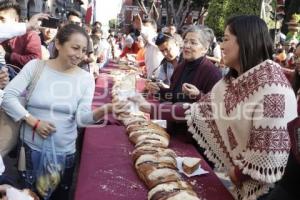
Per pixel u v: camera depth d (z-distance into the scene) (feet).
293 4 67.56
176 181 7.14
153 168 7.62
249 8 59.26
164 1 100.68
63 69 8.43
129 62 28.66
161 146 9.04
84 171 8.10
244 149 7.10
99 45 26.58
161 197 6.54
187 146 10.00
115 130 11.33
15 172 9.09
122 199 6.88
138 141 9.48
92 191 7.12
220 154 7.72
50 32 17.37
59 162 8.39
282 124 6.35
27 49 13.67
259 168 6.44
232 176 7.11
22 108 8.16
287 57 24.29
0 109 8.32
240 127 7.04
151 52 18.95
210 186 7.61
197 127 8.10
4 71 8.60
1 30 9.67
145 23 20.13
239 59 6.99
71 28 8.17
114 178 7.76
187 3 94.27
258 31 6.81
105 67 28.19
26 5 73.87
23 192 6.27
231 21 7.09
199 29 10.52
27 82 8.34
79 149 11.69
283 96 6.44
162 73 16.43
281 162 6.36
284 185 4.45
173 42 15.12
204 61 10.44
